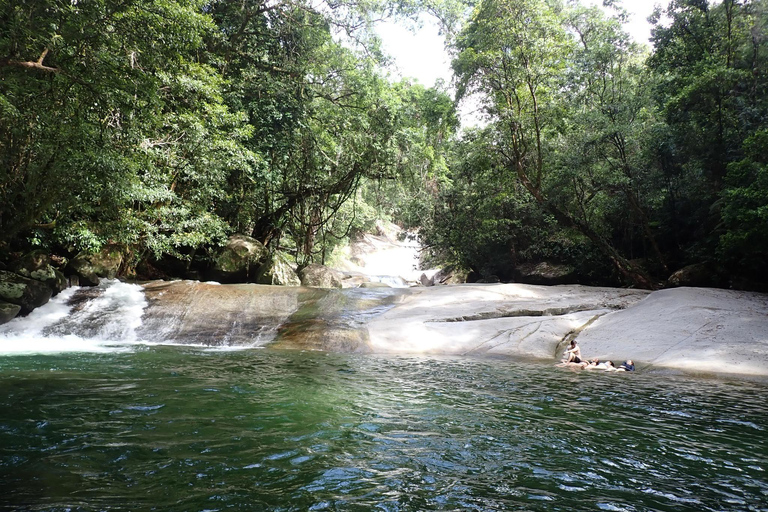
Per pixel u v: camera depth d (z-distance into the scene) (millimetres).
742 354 9805
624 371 9469
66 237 14328
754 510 3488
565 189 22688
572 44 23766
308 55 23141
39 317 13359
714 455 4711
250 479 3854
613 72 24703
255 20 21500
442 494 3658
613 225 26016
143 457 4270
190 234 17797
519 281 30391
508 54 21547
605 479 4059
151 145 15477
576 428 5562
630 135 20422
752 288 17688
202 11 19656
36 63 9883
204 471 3992
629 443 5039
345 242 43812
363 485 3797
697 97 18125
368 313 14406
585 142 20438
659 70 21922
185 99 15969
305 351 11367
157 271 20656
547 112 23125
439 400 6816
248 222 27438
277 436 4992
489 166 26062
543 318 13445
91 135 11922
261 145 20734
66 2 9984
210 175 17516
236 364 9375
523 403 6750
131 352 10586
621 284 24891
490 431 5383
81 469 3949
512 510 3400
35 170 11766
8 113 10211
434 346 11852
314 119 24094
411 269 48594
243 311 14445
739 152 17906
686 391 7688
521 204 27750
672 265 23156
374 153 24812
